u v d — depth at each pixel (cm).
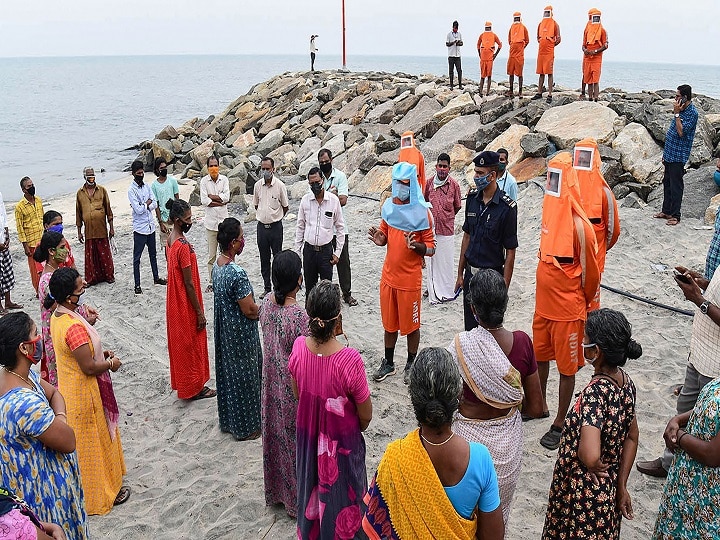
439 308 838
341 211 806
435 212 811
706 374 434
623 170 1135
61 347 446
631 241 956
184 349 623
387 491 263
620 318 318
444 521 256
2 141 3438
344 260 851
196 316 624
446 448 257
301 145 2048
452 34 1839
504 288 354
